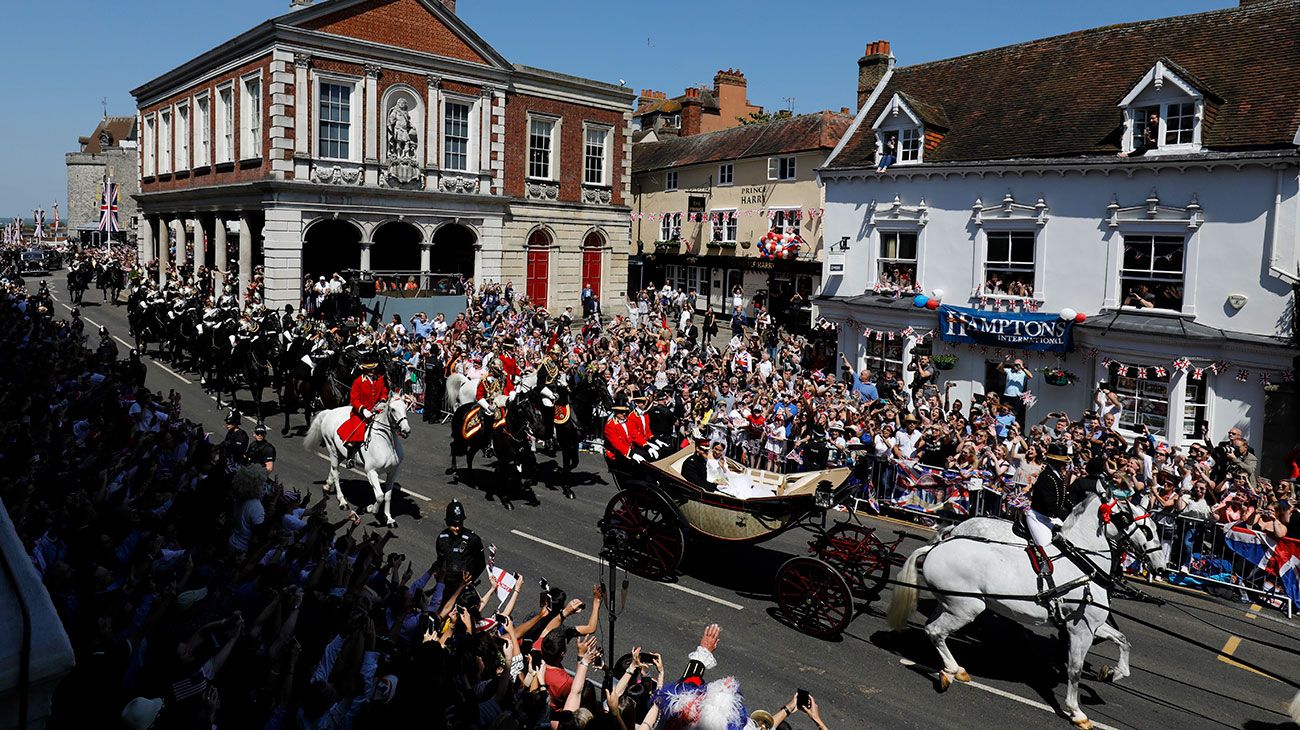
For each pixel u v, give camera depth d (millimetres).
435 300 37875
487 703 6922
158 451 13594
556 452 23594
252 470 10992
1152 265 23047
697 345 36938
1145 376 22922
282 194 36719
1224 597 14742
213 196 42750
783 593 12883
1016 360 24766
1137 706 10867
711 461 14570
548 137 45938
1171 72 22234
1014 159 25297
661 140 61750
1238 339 21031
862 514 18875
